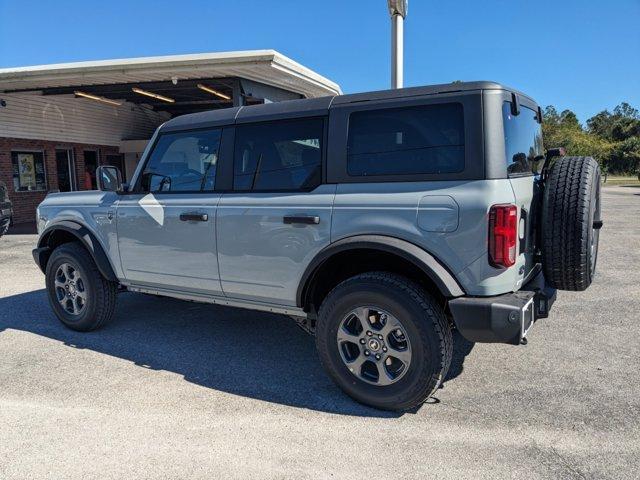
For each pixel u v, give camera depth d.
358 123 3.44
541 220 3.44
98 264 4.69
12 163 15.47
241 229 3.84
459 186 3.06
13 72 12.24
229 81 12.00
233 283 3.97
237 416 3.32
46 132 16.33
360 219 3.32
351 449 2.91
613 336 4.66
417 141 3.23
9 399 3.59
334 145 3.50
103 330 5.09
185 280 4.26
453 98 3.12
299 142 3.67
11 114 15.19
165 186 4.38
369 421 3.24
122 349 4.55
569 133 47.62
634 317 5.21
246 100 13.09
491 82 3.10
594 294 6.12
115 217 4.61
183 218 4.14
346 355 3.48
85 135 17.69
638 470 2.65
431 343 3.12
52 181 16.67
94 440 3.04
